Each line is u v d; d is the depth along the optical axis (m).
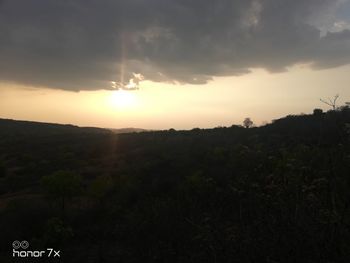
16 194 38.28
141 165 47.62
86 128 169.75
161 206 8.20
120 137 92.31
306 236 4.69
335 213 4.70
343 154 5.62
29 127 155.88
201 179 10.32
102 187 28.16
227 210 6.07
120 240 11.09
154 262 7.15
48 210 22.91
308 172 5.61
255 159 9.01
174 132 91.88
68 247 15.57
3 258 14.78
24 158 66.81
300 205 4.97
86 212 22.97
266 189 5.66
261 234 4.97
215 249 5.18
